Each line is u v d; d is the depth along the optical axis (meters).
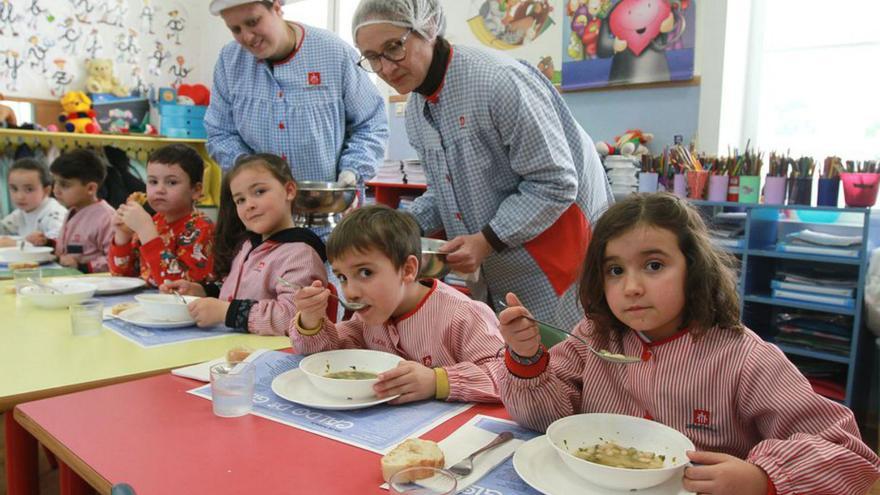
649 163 2.95
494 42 3.87
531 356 0.97
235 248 1.98
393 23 1.47
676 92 3.18
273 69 2.24
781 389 0.89
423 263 1.43
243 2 1.95
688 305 0.94
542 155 1.56
